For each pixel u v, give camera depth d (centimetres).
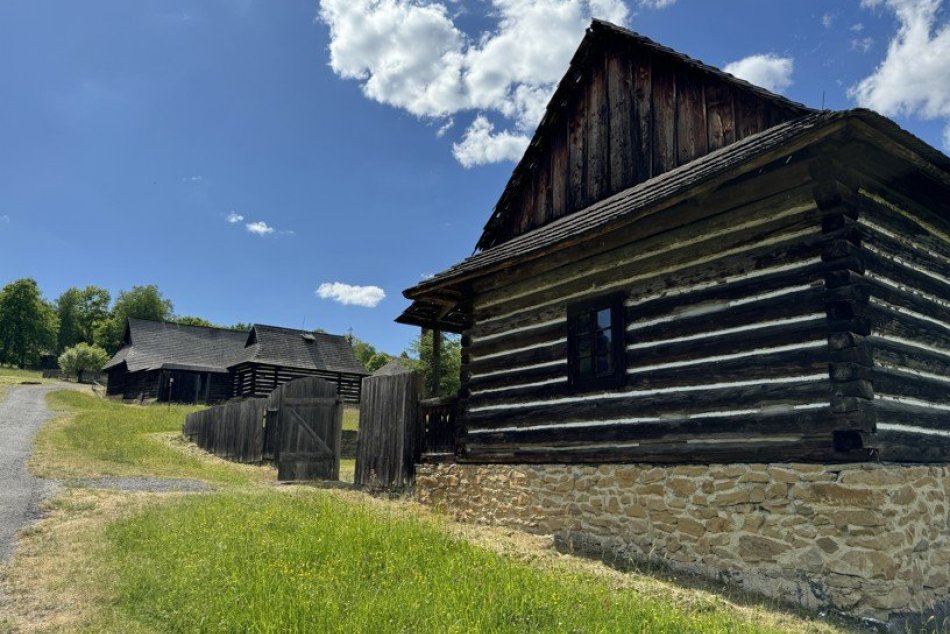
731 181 730
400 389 1310
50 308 9381
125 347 5247
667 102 967
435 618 453
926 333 725
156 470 1463
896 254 722
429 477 1159
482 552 692
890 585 554
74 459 1488
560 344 945
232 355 4947
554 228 1011
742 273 722
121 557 642
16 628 467
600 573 681
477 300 1124
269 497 1022
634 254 851
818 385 632
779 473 644
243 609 479
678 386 767
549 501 912
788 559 623
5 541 720
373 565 609
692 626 477
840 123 575
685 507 731
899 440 639
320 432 1548
